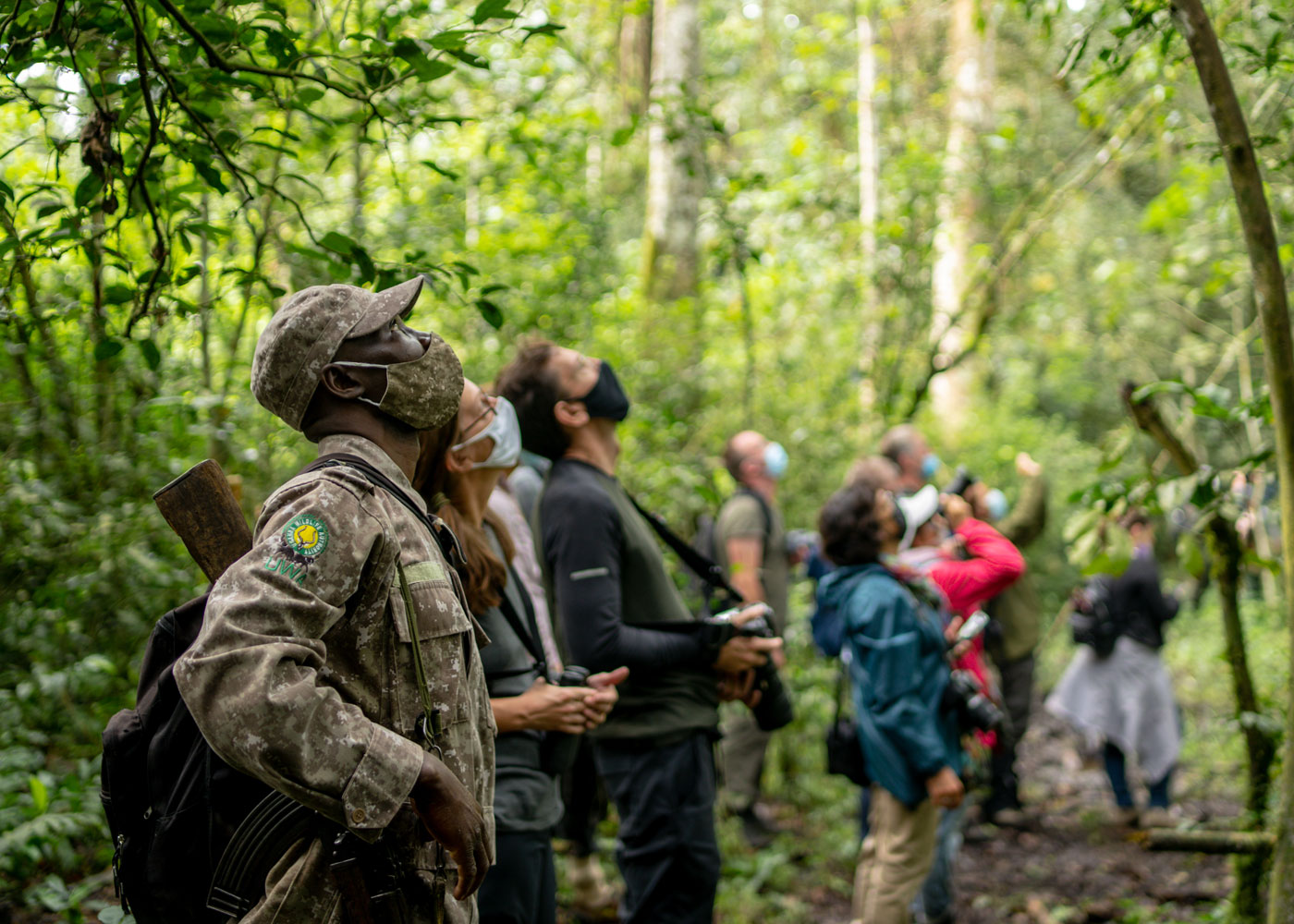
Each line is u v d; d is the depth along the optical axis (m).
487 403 2.46
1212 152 3.58
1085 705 5.64
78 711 3.29
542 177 5.70
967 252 9.09
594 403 2.89
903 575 3.44
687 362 6.60
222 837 1.48
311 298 1.57
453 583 1.61
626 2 7.48
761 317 7.13
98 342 2.35
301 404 1.56
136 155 2.26
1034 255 11.98
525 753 2.42
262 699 1.31
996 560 4.06
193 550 1.65
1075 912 4.40
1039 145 11.20
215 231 2.31
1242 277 5.25
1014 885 4.84
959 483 4.86
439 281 2.59
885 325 7.48
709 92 7.96
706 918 2.89
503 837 2.33
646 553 2.89
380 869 1.45
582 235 6.06
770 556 5.20
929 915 3.88
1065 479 10.26
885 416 6.98
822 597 3.56
